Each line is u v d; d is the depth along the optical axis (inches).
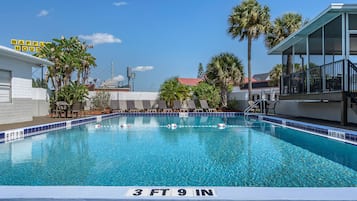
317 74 444.1
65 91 697.6
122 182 171.6
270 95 939.3
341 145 302.4
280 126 503.5
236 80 859.4
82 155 252.5
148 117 752.3
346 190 122.2
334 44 455.8
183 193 120.6
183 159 236.2
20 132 363.3
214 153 262.2
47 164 218.7
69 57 807.1
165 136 378.6
